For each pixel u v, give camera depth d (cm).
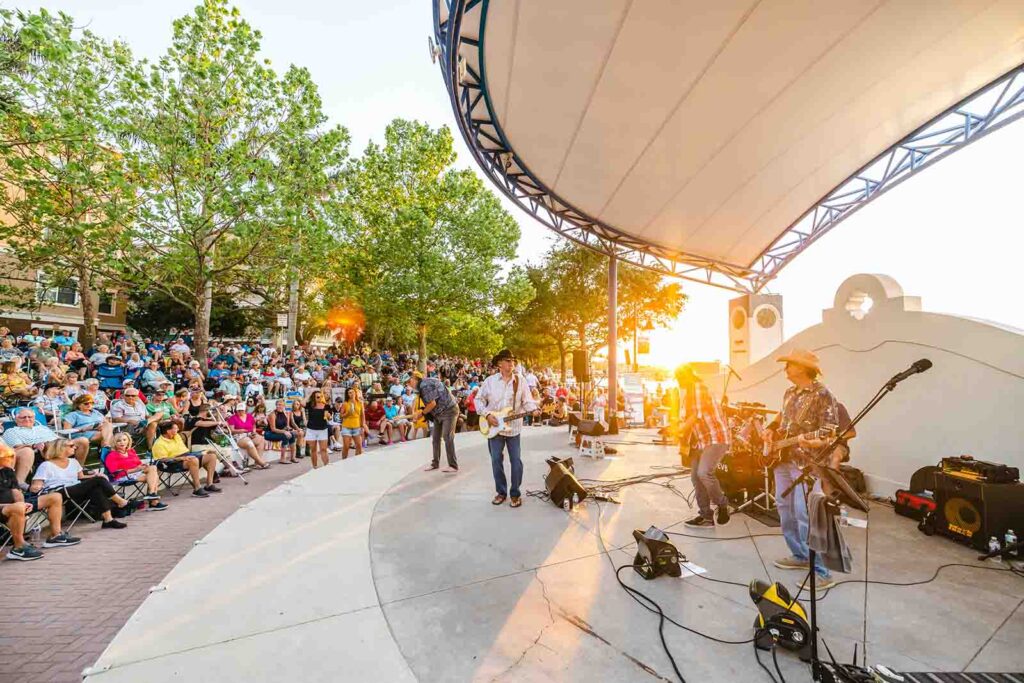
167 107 1258
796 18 498
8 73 1069
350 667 234
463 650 248
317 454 876
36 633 335
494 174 938
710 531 432
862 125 706
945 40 536
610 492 567
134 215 1183
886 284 559
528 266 2928
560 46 561
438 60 635
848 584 322
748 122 686
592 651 246
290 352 1891
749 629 267
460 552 380
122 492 635
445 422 687
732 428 525
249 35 1336
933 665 231
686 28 517
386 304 2014
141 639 258
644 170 823
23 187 1147
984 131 682
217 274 1438
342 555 375
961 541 394
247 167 1247
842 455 322
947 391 485
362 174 1992
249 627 271
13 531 472
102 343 1252
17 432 632
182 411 893
